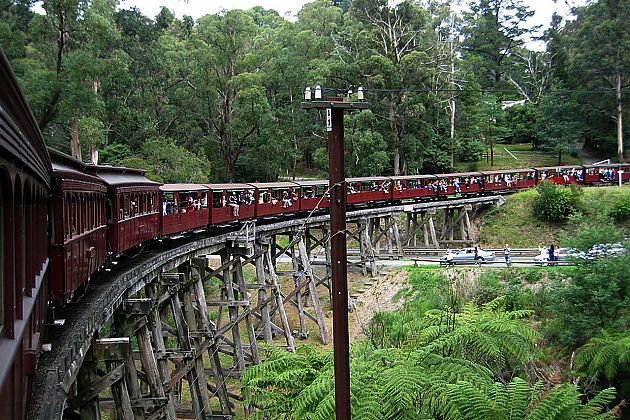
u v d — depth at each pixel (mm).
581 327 16562
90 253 10930
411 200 37969
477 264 26359
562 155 54375
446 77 47312
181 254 15883
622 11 44312
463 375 8516
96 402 9453
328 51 47562
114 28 33531
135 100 40406
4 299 4512
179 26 53969
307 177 48719
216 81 42656
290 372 8766
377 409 7531
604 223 22031
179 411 15477
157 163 35312
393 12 44219
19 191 5160
